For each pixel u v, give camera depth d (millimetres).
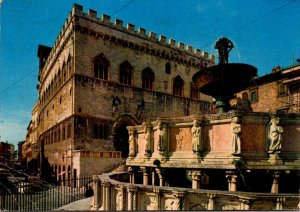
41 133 60844
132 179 22375
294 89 34469
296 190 15461
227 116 14875
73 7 41312
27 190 24016
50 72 57094
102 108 42438
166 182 17797
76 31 40969
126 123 45250
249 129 14680
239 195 11008
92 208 19688
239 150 14078
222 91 18562
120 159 37562
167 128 17828
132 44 47219
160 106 49438
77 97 39969
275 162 14180
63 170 41531
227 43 17922
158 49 50344
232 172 14109
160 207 12734
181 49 53562
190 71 54594
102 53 43531
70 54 42156
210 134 15828
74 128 39031
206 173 15922
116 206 15586
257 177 15891
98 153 35906
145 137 19859
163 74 50750
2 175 24266
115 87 44406
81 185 33562
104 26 44125
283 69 35875
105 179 17453
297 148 14742
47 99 58719
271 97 37344
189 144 16750
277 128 14430
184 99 52875
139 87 47312
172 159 17016
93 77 42062
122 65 45906
